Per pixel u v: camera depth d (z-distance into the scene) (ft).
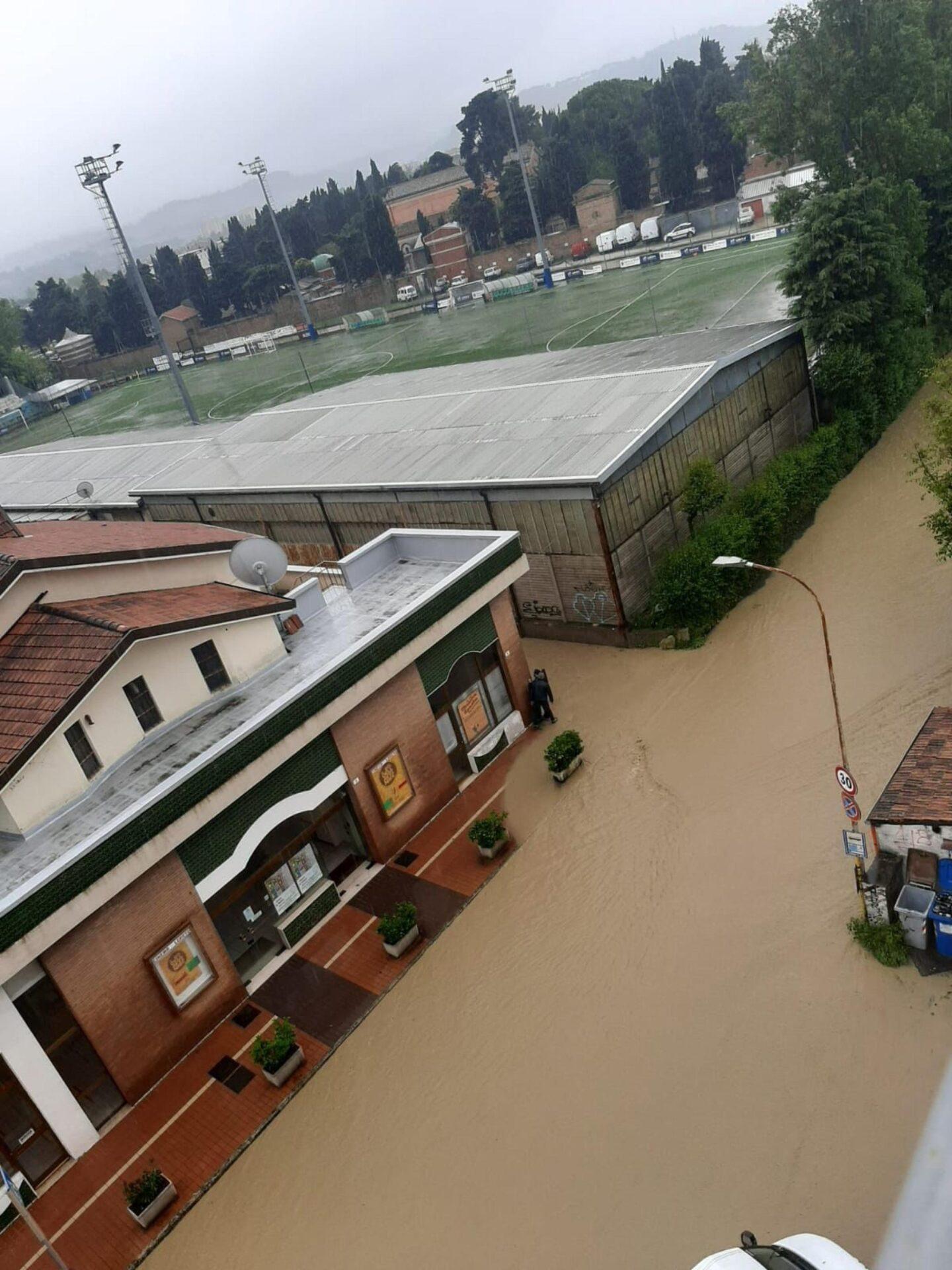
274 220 430.61
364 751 74.79
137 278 249.34
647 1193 47.32
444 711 83.51
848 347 131.75
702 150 449.48
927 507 112.78
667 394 108.68
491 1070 56.70
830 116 143.95
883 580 98.48
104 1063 59.31
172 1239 52.29
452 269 481.46
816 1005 54.24
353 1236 49.60
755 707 83.41
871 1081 49.19
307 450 143.54
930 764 59.62
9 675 66.39
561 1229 46.85
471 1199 49.70
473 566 81.71
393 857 78.07
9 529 80.64
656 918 64.03
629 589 101.65
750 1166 47.09
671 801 74.74
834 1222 43.65
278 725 66.54
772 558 110.42
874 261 129.70
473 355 272.51
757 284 256.93
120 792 64.44
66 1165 58.08
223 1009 65.92
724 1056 53.11
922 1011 51.85
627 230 418.10
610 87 594.24
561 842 74.08
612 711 89.97
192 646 71.87
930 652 83.20
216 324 569.23
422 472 115.65
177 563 78.54
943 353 160.35
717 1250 43.88
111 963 59.00
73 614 68.95
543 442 109.50
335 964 68.39
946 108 154.20
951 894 54.85
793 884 63.05
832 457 126.52
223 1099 59.82
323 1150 54.80
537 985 61.82
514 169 464.24
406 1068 58.70
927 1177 44.16
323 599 87.35
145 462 180.24
